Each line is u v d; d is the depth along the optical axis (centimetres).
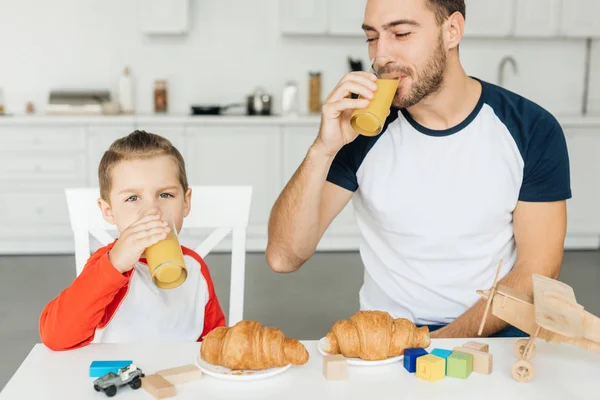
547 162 141
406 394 86
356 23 455
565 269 408
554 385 90
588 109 500
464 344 98
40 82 468
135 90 475
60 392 86
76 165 427
